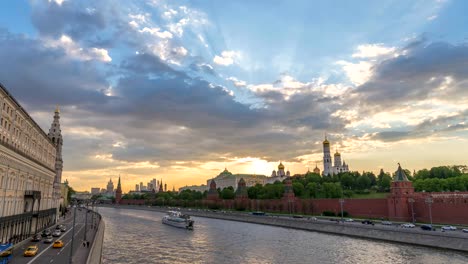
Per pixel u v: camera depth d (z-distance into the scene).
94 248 74.62
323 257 80.75
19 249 73.69
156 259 79.81
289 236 118.62
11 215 76.00
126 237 119.56
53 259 62.53
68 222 146.75
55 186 142.00
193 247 97.12
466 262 71.88
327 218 153.38
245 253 87.25
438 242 88.00
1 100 70.44
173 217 167.25
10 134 77.81
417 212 128.88
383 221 128.25
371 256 80.44
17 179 80.62
